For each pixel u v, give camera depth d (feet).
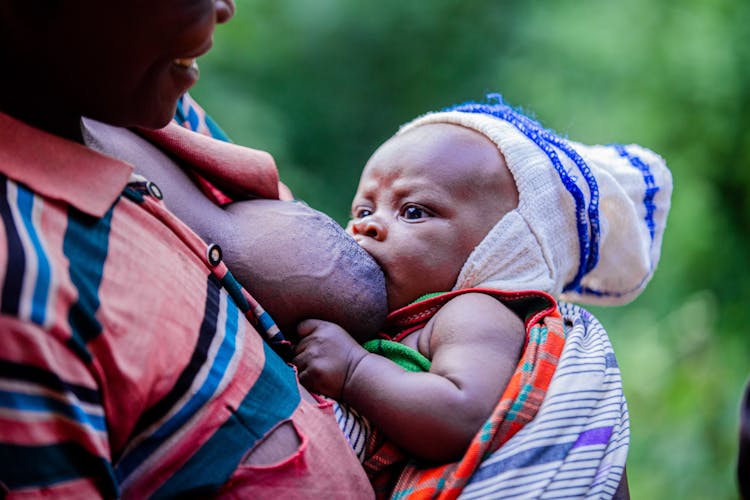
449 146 6.35
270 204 5.84
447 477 5.15
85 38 4.25
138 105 4.58
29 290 3.83
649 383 24.54
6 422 3.80
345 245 5.77
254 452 4.68
